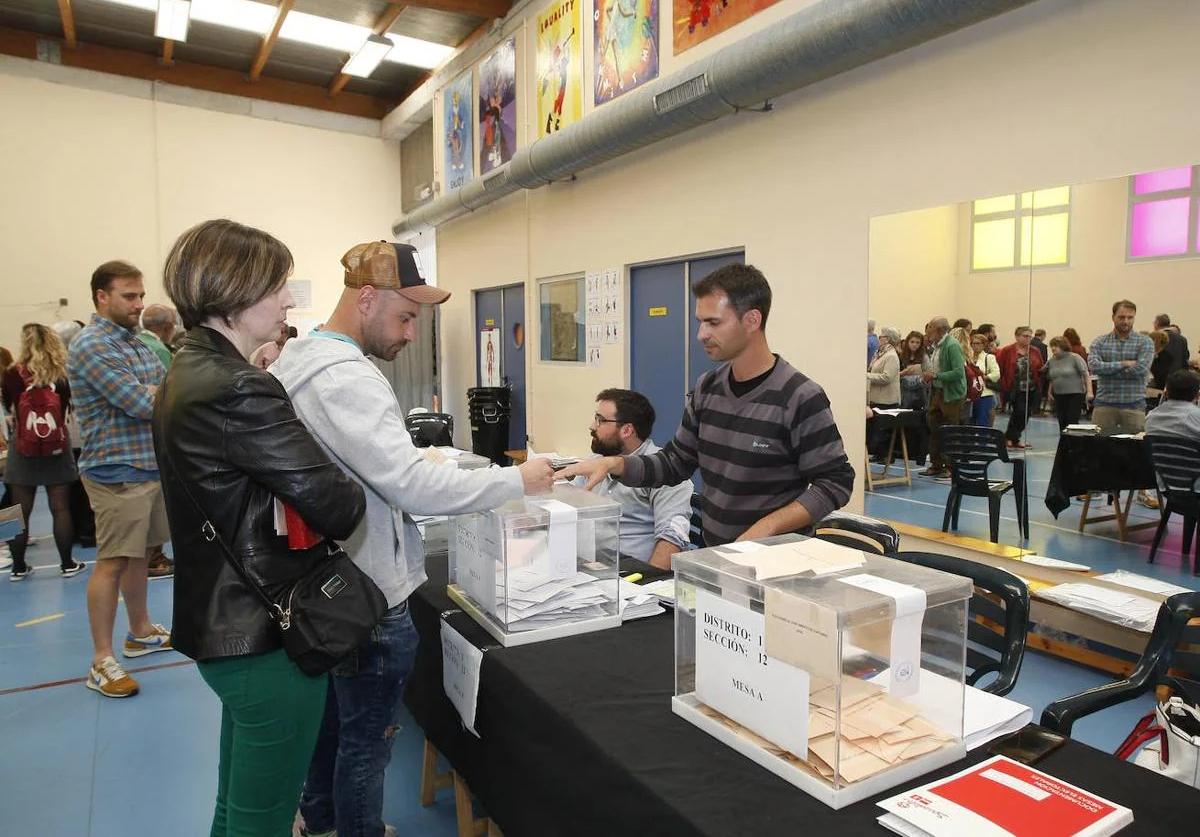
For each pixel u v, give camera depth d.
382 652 1.47
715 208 4.33
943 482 3.24
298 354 1.43
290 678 1.19
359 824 1.52
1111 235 2.59
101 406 2.76
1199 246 2.36
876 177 3.37
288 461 1.14
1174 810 0.93
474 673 1.47
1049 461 2.88
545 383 6.43
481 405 7.12
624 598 1.66
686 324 4.79
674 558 1.19
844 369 3.59
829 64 3.19
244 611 1.15
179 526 1.16
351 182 9.34
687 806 0.94
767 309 1.83
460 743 1.60
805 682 0.97
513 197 6.75
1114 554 2.73
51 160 7.77
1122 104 2.53
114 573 2.90
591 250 5.61
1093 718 2.48
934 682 1.05
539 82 5.97
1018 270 2.88
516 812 1.34
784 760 1.00
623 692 1.25
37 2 7.02
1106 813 0.89
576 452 6.02
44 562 4.72
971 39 2.95
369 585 1.28
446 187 7.91
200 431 1.12
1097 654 2.78
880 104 3.32
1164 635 1.53
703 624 1.14
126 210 8.13
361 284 1.47
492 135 6.82
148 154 8.21
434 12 6.84
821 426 1.79
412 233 9.13
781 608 0.99
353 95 9.28
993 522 3.08
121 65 8.03
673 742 1.09
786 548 1.21
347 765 1.51
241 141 8.68
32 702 2.83
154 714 2.74
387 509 1.47
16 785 2.29
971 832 0.85
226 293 1.20
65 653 3.31
